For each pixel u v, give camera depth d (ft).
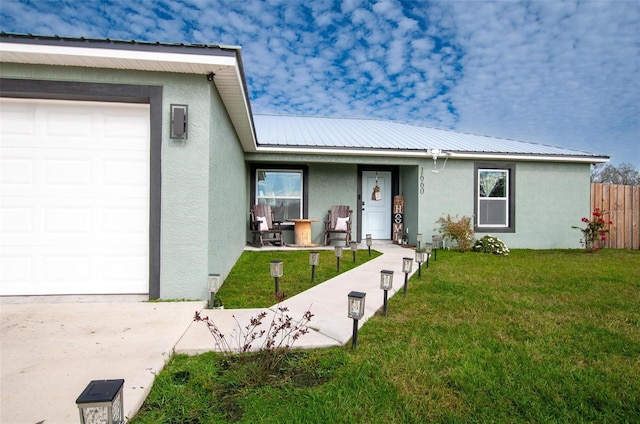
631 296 13.09
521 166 29.50
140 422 5.39
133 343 8.10
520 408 5.95
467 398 6.21
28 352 7.56
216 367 7.18
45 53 10.76
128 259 12.34
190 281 12.19
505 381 6.78
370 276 16.51
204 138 12.30
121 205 12.31
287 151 26.71
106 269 12.25
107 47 10.95
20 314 10.12
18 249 11.87
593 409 5.94
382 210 32.42
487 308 11.50
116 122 12.32
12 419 5.19
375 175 32.22
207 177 12.30
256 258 22.44
